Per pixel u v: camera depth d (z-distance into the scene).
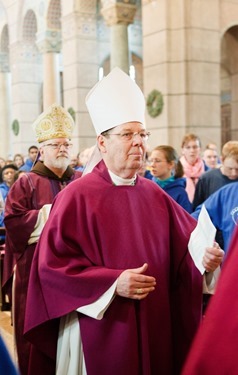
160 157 3.81
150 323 1.89
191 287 1.98
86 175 2.03
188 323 2.01
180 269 2.04
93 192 1.94
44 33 13.92
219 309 0.91
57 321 2.05
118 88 1.92
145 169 5.11
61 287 1.83
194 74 8.65
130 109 1.90
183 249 2.03
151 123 9.09
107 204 1.92
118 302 1.84
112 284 1.75
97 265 1.88
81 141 12.55
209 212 2.77
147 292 1.74
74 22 12.38
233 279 0.93
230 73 11.56
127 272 1.74
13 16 16.03
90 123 12.69
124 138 1.89
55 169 3.07
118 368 1.81
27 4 15.05
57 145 3.01
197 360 0.90
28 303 1.96
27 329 1.93
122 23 10.93
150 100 9.02
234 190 2.71
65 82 13.02
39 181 3.03
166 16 8.57
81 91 12.57
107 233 1.88
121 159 1.90
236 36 11.09
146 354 1.82
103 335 1.84
